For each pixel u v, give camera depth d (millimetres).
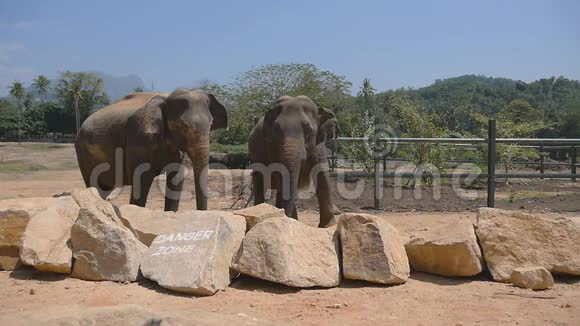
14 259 6160
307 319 4543
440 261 5848
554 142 10539
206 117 8594
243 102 26359
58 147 44562
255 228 5547
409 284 5605
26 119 74125
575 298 5160
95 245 5699
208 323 4023
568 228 5891
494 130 10367
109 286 5426
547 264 5727
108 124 9258
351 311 4766
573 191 13930
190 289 5102
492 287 5512
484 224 5934
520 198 12414
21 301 5016
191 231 5637
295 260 5391
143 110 8578
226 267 5441
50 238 5980
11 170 28500
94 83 71938
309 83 26266
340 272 5637
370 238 5590
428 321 4527
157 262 5492
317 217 10531
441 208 11086
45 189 17172
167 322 4051
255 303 4934
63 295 5168
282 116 8562
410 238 6164
